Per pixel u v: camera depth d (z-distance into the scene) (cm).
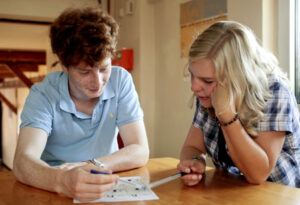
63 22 123
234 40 112
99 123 151
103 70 128
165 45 325
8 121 1012
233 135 112
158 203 97
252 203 95
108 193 107
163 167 142
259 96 115
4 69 862
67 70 131
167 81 323
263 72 119
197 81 115
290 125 117
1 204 98
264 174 114
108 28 124
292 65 213
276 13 221
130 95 156
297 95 214
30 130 133
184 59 296
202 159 133
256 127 117
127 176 128
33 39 597
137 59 346
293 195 102
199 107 148
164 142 330
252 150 111
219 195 103
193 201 98
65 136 146
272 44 221
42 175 111
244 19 231
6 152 1046
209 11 263
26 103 142
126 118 152
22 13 359
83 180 99
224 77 112
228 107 111
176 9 305
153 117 347
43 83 148
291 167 131
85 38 117
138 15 343
